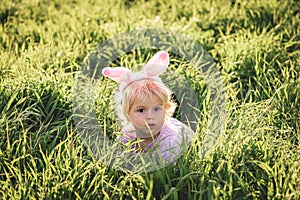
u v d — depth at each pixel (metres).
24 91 3.66
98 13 5.78
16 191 2.87
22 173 3.08
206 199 2.70
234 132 3.18
